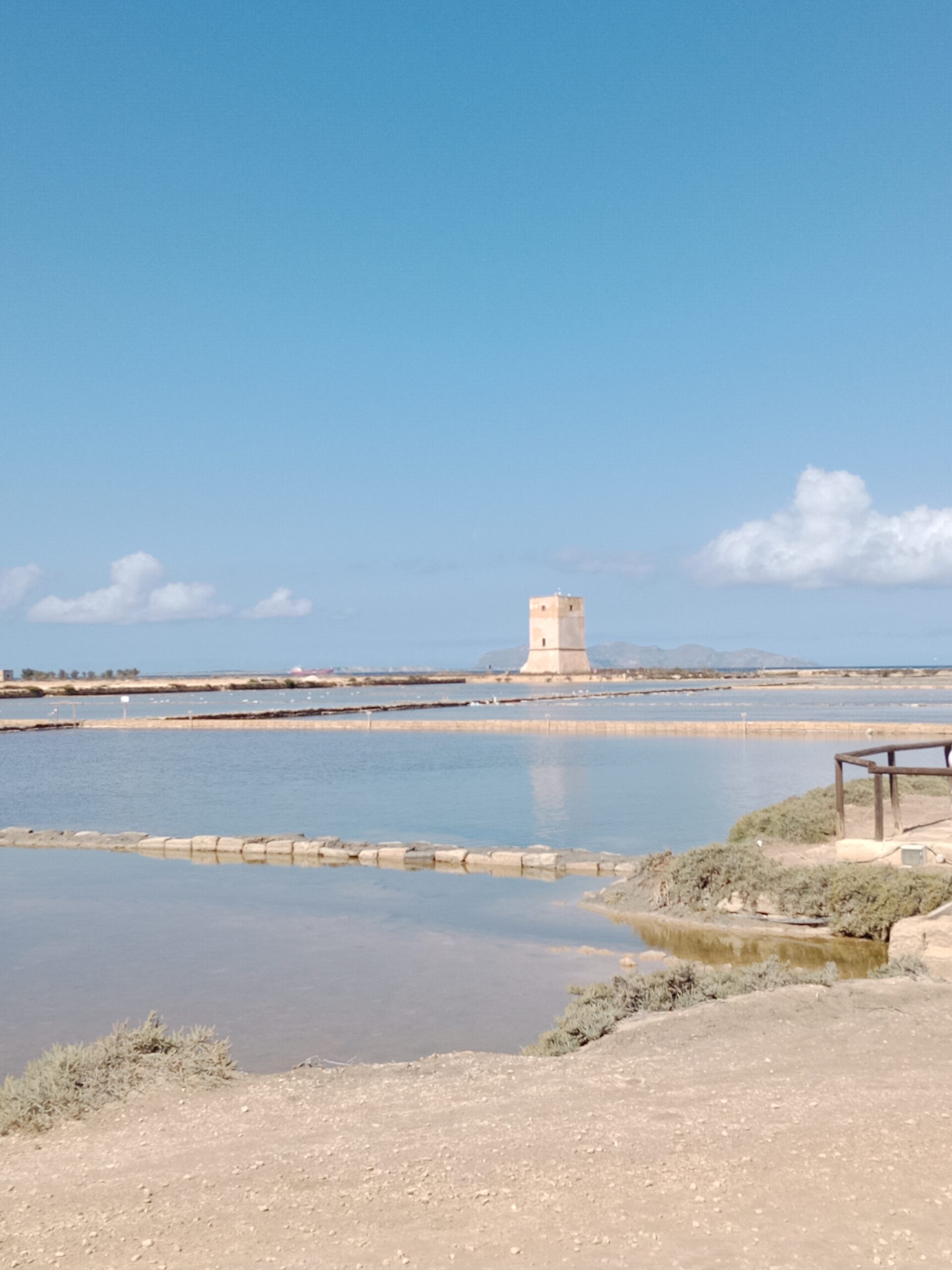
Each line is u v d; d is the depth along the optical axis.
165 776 46.47
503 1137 6.83
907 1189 5.61
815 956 15.02
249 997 13.20
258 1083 8.69
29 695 169.88
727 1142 6.45
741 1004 9.99
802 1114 6.90
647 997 11.09
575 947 15.91
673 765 46.31
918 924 13.13
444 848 24.94
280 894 20.45
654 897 18.98
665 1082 7.93
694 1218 5.36
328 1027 11.83
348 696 155.75
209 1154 6.85
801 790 36.84
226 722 85.75
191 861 24.83
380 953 15.64
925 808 22.88
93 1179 6.46
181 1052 9.22
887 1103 7.04
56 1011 12.69
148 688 183.38
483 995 13.25
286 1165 6.50
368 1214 5.65
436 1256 5.06
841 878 16.36
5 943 16.45
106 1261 5.21
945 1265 4.76
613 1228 5.28
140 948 16.06
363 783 42.22
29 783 44.22
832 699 115.62
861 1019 9.41
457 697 142.75
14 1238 5.57
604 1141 6.57
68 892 20.84
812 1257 4.86
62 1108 7.90
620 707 105.81
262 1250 5.25
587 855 23.75
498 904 19.27
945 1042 8.65
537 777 42.97
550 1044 10.12
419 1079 8.66
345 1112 7.73
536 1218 5.46
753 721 72.19
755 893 17.38
